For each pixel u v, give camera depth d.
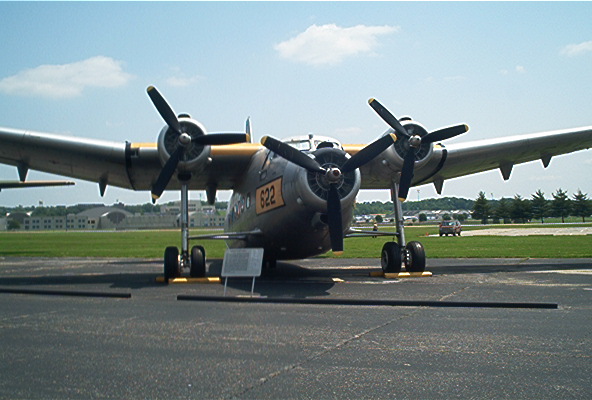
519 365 5.19
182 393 4.49
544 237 36.81
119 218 142.38
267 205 13.10
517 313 8.03
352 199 11.56
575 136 15.31
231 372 5.05
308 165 11.22
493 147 15.19
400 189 13.45
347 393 4.45
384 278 13.15
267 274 14.91
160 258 25.98
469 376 4.86
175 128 13.04
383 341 6.23
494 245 29.20
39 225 152.12
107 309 8.70
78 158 14.24
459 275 13.61
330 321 7.48
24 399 4.37
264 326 7.16
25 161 14.73
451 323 7.27
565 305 8.71
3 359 5.57
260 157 14.13
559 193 100.38
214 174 15.58
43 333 6.80
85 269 18.38
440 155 14.86
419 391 4.47
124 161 14.25
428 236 47.94
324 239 13.13
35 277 14.84
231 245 18.42
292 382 4.74
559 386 4.56
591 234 39.50
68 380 4.86
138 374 5.02
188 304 9.23
